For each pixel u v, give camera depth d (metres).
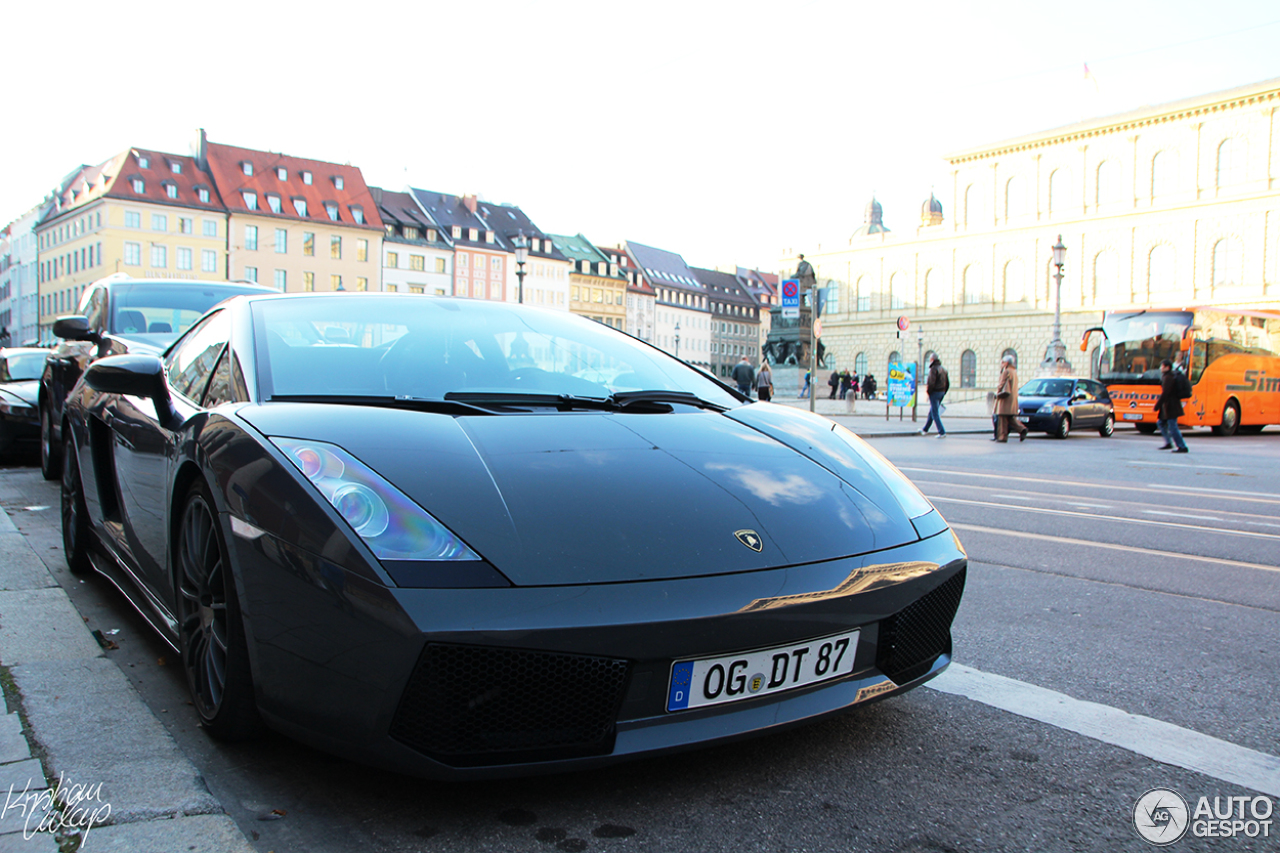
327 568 1.72
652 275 107.50
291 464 1.92
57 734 2.13
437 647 1.64
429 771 1.66
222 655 2.12
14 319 99.00
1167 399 14.83
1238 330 24.19
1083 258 58.56
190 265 68.56
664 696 1.77
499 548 1.76
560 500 1.91
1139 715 2.47
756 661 1.84
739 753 2.18
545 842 1.74
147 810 1.78
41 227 82.50
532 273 86.50
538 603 1.68
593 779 2.02
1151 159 55.84
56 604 3.28
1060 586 4.14
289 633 1.78
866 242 70.31
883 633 2.05
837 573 1.97
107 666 2.63
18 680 2.48
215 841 1.68
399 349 2.70
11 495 6.15
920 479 9.36
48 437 6.91
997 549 5.13
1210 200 53.16
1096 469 10.90
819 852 1.72
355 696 1.69
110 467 3.33
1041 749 2.22
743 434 2.50
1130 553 5.03
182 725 2.26
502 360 2.78
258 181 71.69
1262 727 2.39
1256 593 4.05
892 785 2.01
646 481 2.06
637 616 1.71
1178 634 3.32
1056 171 60.09
